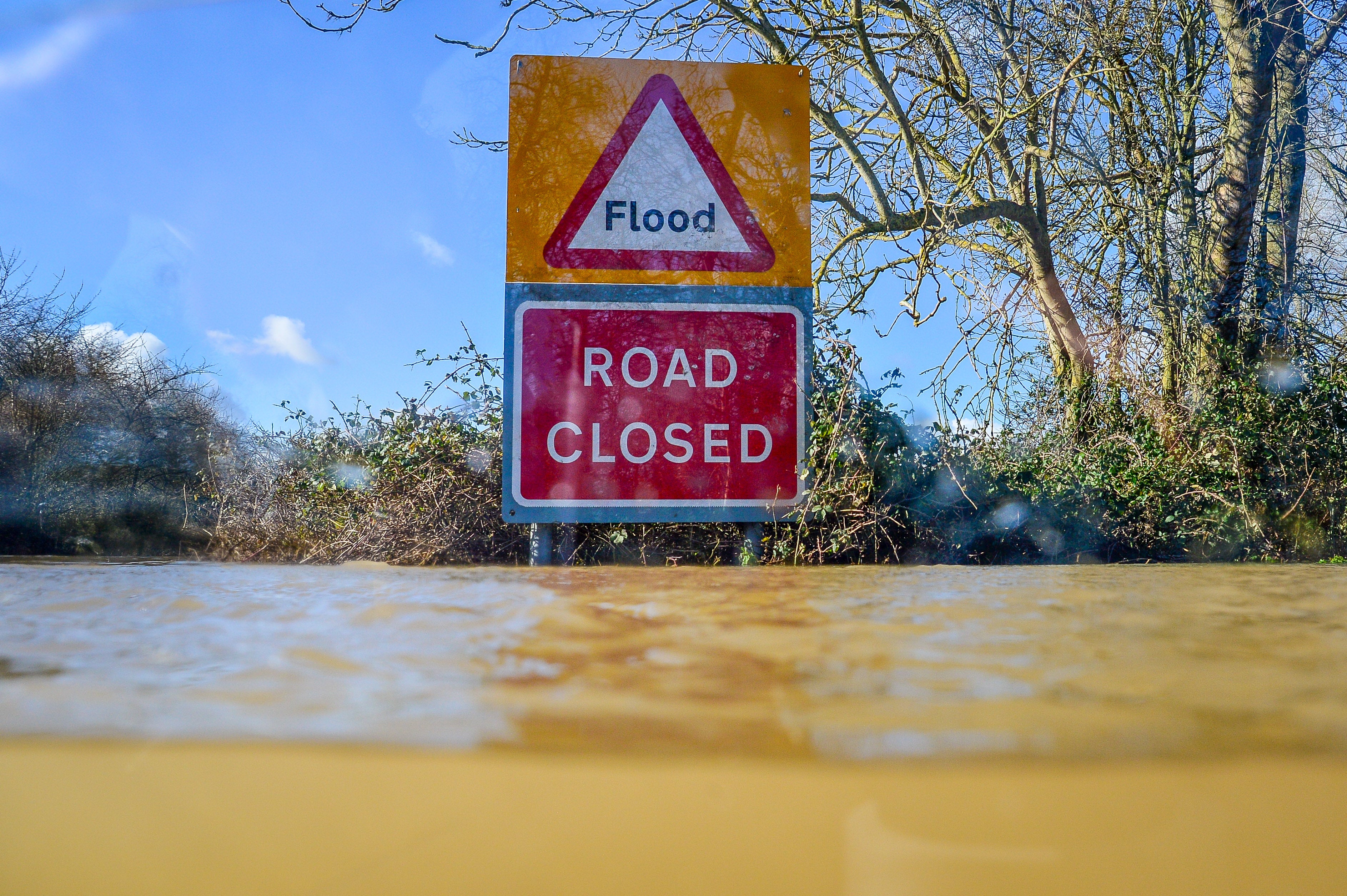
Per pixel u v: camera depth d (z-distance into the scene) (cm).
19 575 162
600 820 30
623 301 419
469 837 31
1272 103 750
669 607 101
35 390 1016
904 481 513
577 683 52
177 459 1009
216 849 30
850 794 32
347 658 62
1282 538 596
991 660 62
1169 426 641
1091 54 751
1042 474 596
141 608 99
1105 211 775
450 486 558
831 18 784
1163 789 32
